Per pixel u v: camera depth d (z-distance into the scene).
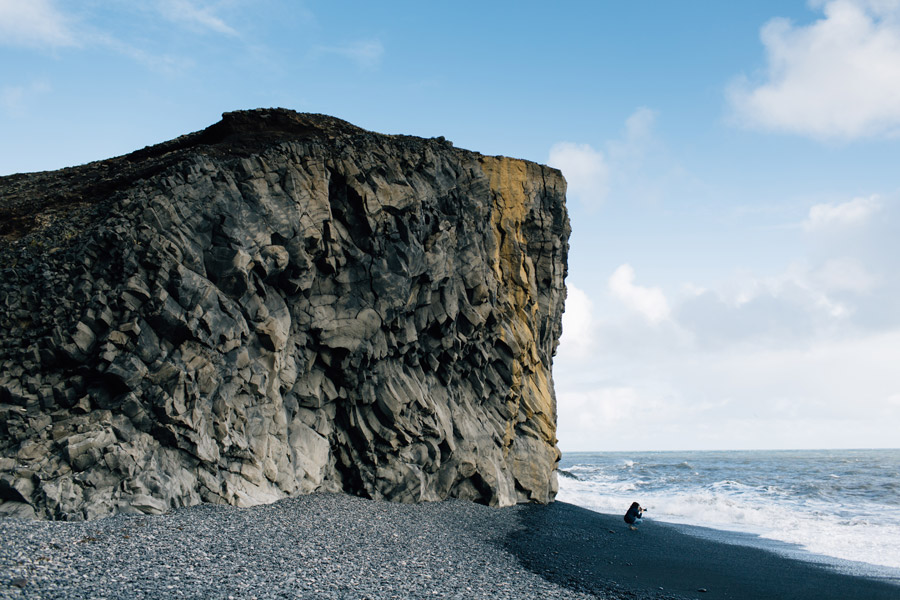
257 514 23.42
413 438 34.28
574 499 51.59
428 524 28.59
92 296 23.53
